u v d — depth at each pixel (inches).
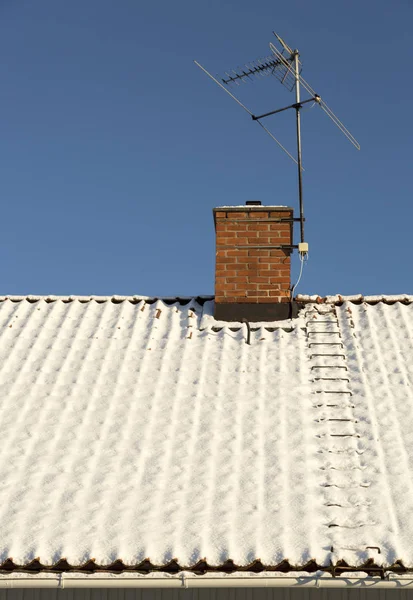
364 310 416.2
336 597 261.7
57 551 251.8
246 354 379.6
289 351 379.9
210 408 336.5
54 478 291.3
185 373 363.9
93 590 266.4
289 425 323.0
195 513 269.6
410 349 378.3
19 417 331.6
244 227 424.5
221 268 419.8
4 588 254.7
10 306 437.7
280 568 246.5
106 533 259.9
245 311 413.1
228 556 247.3
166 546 252.4
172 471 295.0
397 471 292.0
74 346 388.5
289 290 415.5
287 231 422.3
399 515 267.3
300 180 433.7
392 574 243.4
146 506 274.1
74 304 435.5
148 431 320.8
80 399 344.5
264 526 262.4
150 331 401.7
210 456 303.9
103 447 311.1
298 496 278.5
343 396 341.7
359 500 275.4
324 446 308.7
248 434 318.0
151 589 265.3
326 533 258.4
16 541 256.8
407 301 426.3
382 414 327.6
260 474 292.4
